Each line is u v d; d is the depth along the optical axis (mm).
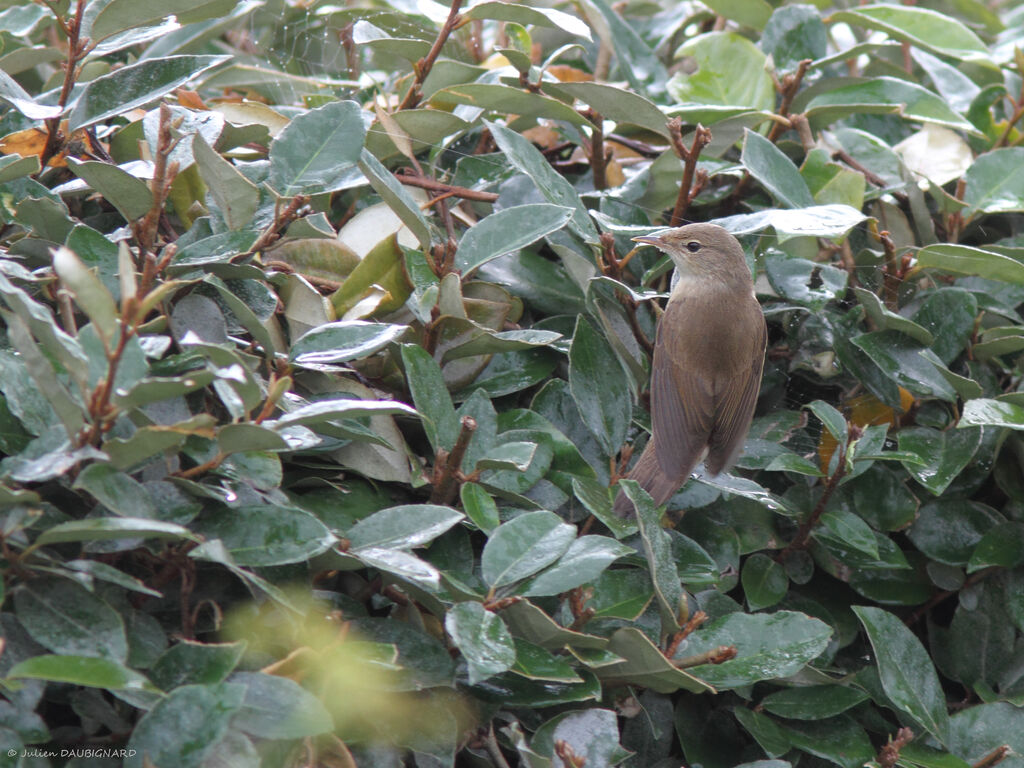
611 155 5570
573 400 4449
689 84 5758
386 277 4066
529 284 4797
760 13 6227
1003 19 8914
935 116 5488
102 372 2797
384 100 5652
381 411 3031
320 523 3084
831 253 5336
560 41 7039
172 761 2586
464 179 5164
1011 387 4898
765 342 4906
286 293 3953
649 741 4023
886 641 4090
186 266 3547
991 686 4574
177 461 3164
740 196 5684
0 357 3145
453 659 3469
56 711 3180
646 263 5262
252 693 2793
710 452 4645
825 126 5832
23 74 5711
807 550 4605
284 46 6523
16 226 4020
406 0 6215
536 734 3453
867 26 6035
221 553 2791
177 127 4008
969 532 4645
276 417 3455
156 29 4223
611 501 4047
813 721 4148
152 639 2969
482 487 3775
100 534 2686
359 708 3164
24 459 2812
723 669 3660
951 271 4855
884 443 4758
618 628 3791
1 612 2879
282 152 3963
